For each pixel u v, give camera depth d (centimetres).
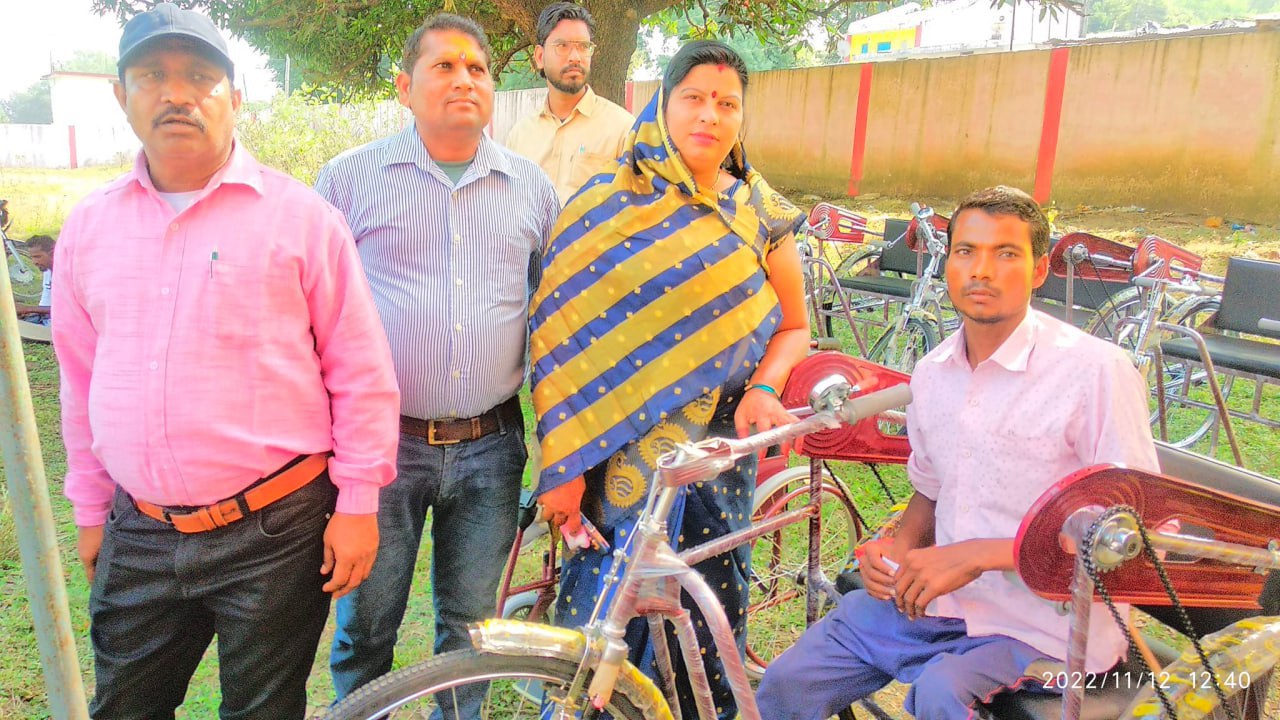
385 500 226
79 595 345
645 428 212
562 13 403
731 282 216
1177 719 170
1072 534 157
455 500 236
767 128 1698
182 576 181
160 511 178
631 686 184
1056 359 188
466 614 244
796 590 310
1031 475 190
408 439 229
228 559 181
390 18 805
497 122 1650
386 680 172
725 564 230
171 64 163
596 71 755
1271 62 1079
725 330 216
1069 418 185
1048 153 1305
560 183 418
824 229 672
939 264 586
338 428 190
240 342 174
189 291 171
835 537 346
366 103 1392
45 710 279
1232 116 1121
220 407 173
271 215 177
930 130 1448
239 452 176
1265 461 508
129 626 187
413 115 227
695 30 904
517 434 244
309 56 888
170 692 200
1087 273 556
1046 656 189
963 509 198
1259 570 183
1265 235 1041
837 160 1591
